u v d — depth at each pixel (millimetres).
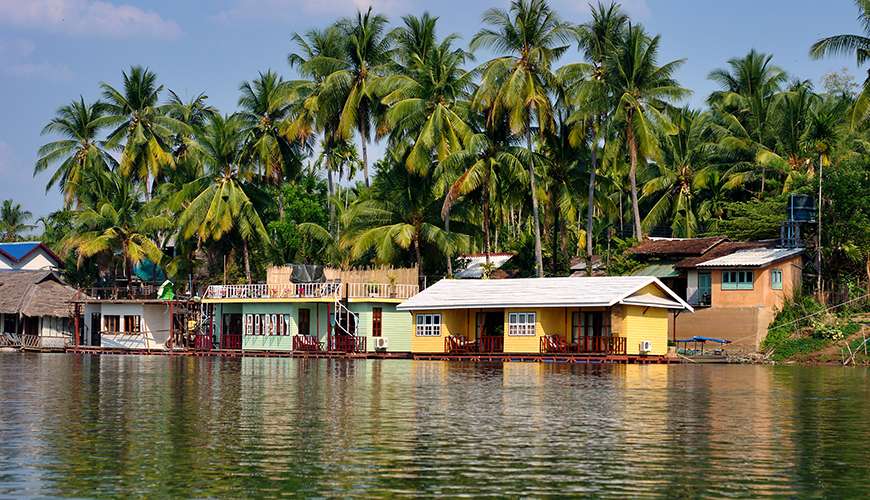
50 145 97250
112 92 95625
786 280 69500
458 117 75562
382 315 72562
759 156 80688
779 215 74875
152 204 91250
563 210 76688
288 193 91688
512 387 42281
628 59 73625
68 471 23375
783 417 32094
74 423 30531
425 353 68125
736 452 25688
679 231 88938
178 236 91625
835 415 32688
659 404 35625
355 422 30750
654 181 88000
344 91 80562
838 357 62156
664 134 74375
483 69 74875
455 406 34875
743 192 90062
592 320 63906
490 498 20984
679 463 24297
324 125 81688
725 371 53750
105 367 58344
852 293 68500
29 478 22688
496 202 78438
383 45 81875
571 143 74750
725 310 68688
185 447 26281
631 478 22719
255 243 90750
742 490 21641
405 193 77250
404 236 74062
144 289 87688
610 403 35906
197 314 80938
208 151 88500
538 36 71500
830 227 71125
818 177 73812
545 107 71062
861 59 65250
